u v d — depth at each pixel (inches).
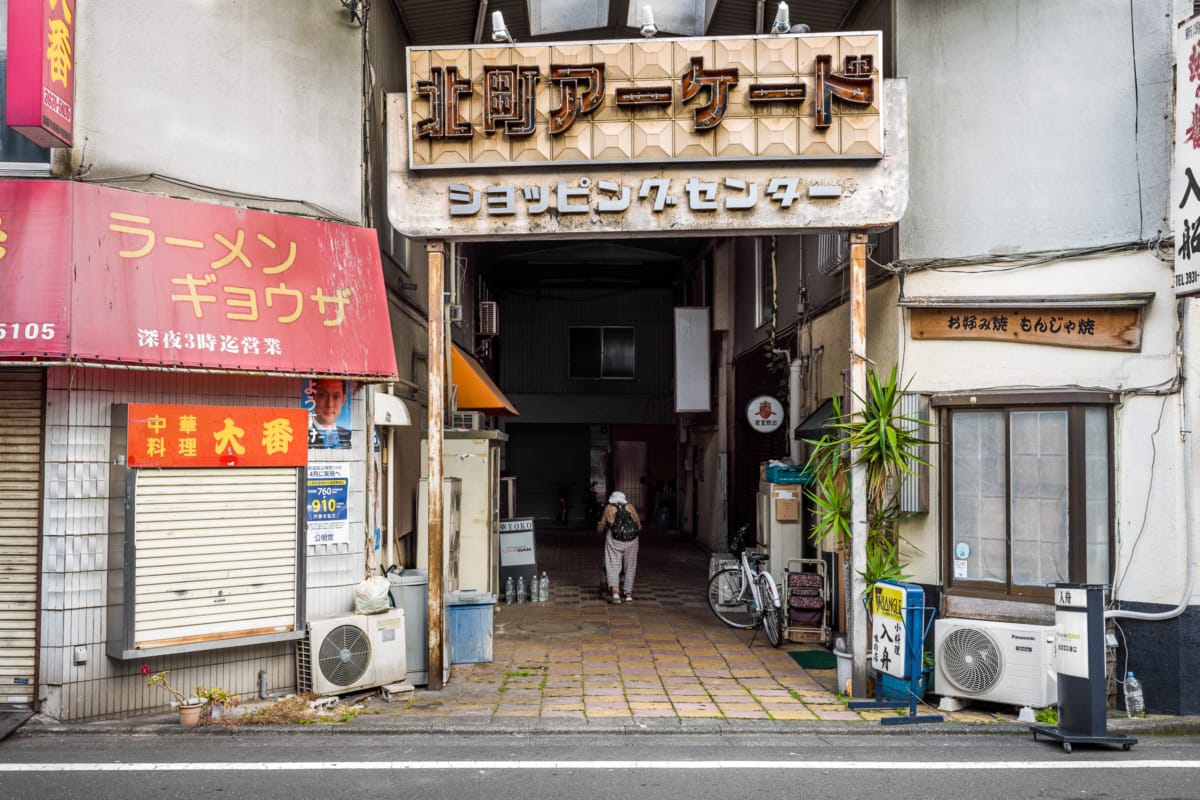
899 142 301.1
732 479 708.7
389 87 401.4
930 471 323.0
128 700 259.8
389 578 315.3
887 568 300.4
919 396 324.2
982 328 314.8
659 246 811.4
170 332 256.4
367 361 300.8
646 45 305.4
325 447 303.4
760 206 302.7
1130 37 298.7
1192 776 220.2
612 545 495.8
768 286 599.2
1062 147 308.8
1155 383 287.9
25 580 252.1
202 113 282.8
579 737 255.3
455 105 305.9
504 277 944.3
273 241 287.0
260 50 297.9
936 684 286.7
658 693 303.4
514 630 415.8
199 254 268.4
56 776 210.2
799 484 440.1
